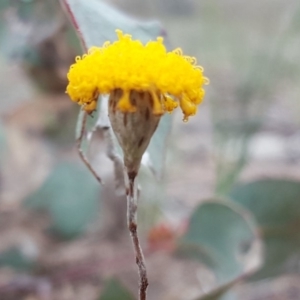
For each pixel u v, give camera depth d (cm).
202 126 19
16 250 11
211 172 16
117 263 11
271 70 14
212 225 9
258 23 21
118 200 13
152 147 7
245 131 12
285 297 11
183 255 10
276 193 10
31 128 14
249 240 9
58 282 11
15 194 14
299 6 15
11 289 10
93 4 7
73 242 12
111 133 6
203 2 18
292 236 10
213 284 9
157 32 7
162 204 12
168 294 11
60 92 13
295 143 17
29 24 11
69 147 14
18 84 17
